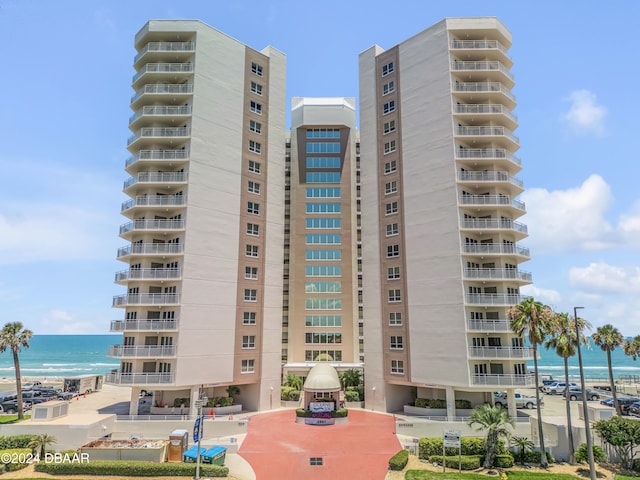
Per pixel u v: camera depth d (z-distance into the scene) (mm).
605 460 32344
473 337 44656
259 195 53906
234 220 50969
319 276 68562
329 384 45875
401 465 30438
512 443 34000
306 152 72375
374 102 55969
